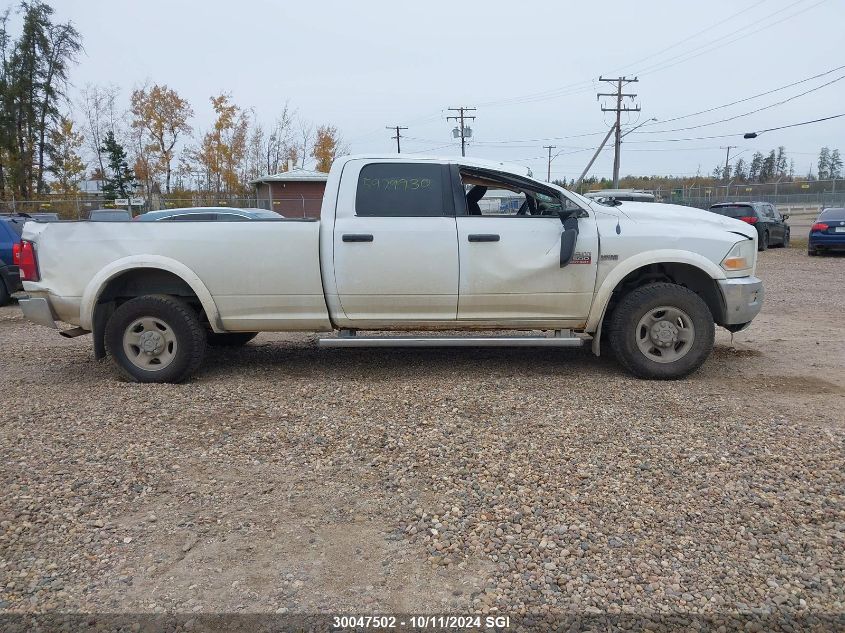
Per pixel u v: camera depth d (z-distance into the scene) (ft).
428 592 8.66
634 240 17.84
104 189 160.15
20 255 18.47
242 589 8.77
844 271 48.73
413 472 12.15
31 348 24.26
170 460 12.85
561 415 14.97
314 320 18.49
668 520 10.29
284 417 15.29
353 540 9.93
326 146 158.71
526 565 9.19
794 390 17.06
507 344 18.16
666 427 14.12
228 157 147.02
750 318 18.51
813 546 9.54
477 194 19.51
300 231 17.97
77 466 12.56
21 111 147.95
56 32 153.17
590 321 18.31
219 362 21.20
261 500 11.23
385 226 17.87
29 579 9.00
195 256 18.13
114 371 20.18
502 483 11.60
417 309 18.26
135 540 9.98
